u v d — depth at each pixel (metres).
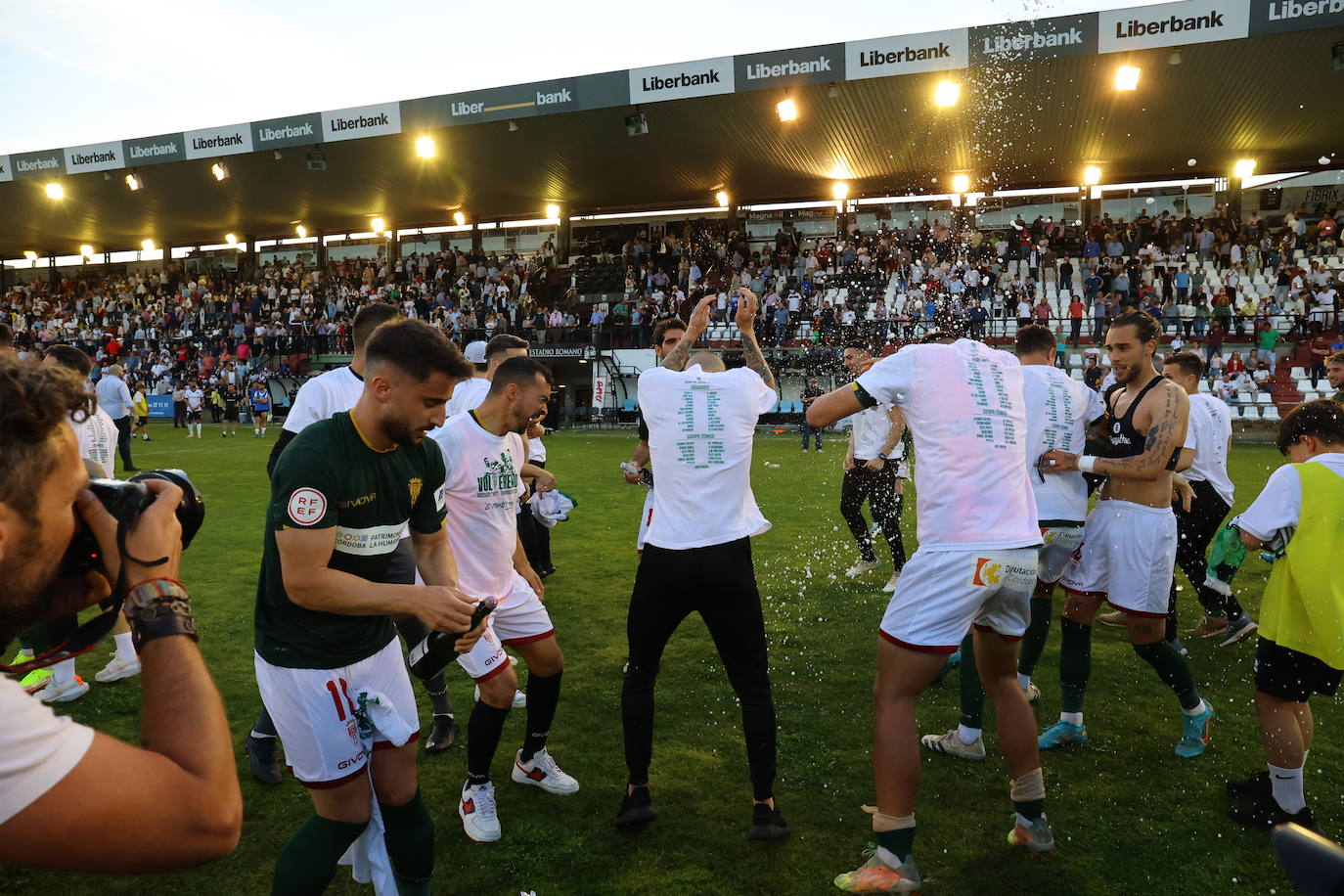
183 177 22.64
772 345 20.33
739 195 25.62
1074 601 3.31
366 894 2.41
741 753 3.27
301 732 1.98
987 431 2.48
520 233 29.17
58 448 0.87
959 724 3.57
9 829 0.77
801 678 4.06
